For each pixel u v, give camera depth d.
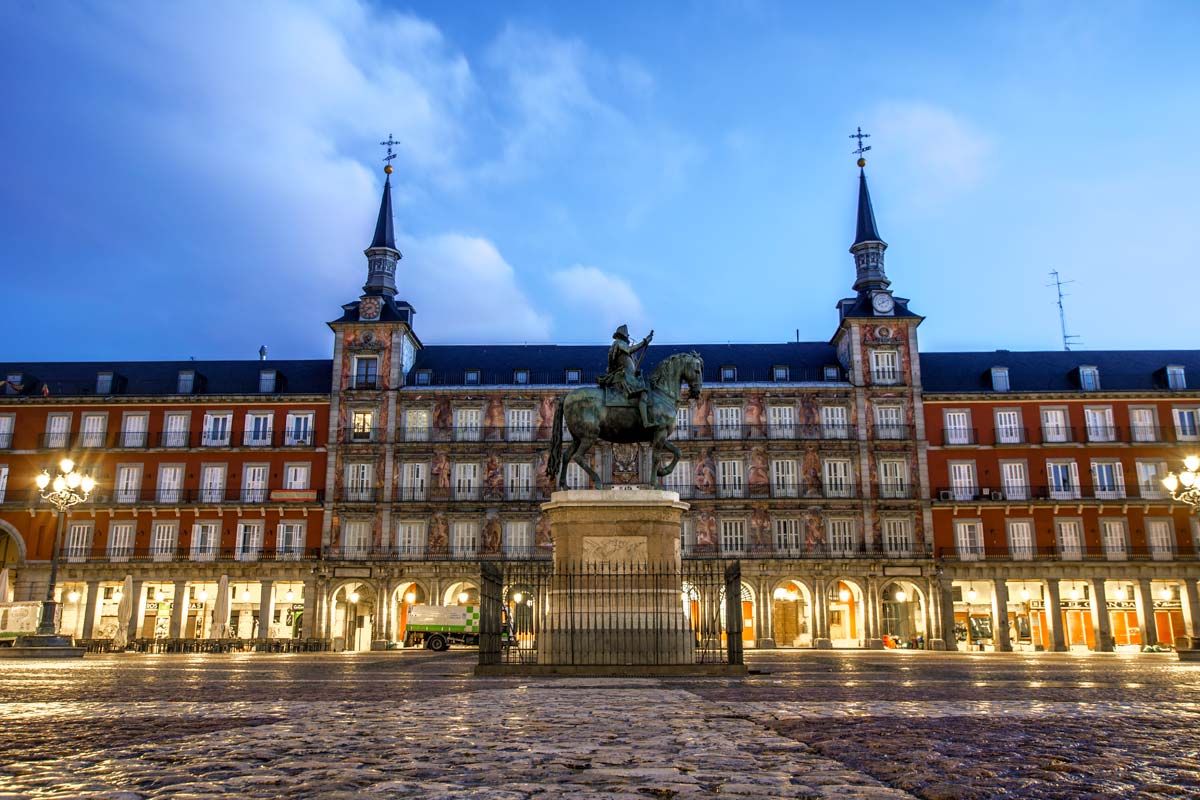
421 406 63.69
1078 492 61.53
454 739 7.69
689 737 7.82
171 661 29.94
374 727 8.60
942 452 62.53
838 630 61.81
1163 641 59.84
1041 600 60.84
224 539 62.03
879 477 62.00
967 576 60.06
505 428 63.22
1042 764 6.41
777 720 9.27
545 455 62.34
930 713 10.09
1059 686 15.66
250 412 64.06
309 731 8.27
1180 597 60.09
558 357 67.88
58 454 63.25
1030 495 61.59
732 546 60.84
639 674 17.78
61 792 5.30
